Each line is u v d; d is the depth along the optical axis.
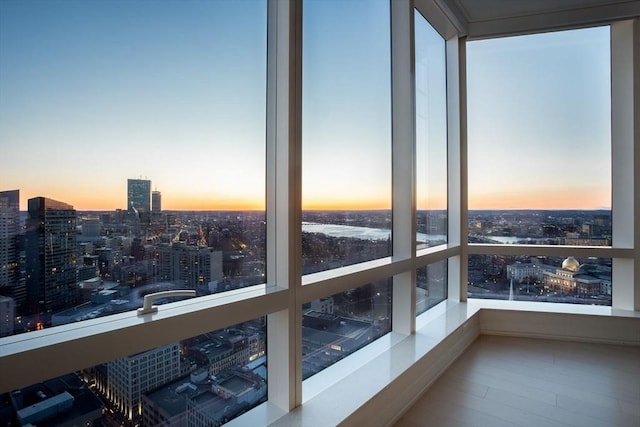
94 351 0.94
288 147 1.55
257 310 1.40
